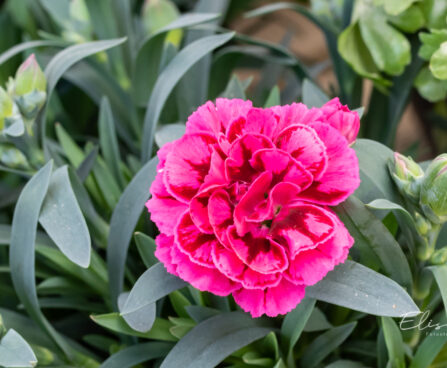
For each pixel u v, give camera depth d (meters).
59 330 0.38
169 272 0.29
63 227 0.30
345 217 0.29
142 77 0.38
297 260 0.28
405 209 0.30
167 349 0.33
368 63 0.37
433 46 0.34
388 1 0.35
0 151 0.33
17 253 0.31
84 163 0.35
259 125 0.28
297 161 0.27
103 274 0.35
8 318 0.35
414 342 0.32
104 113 0.36
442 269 0.29
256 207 0.28
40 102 0.32
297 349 0.33
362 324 0.34
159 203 0.28
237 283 0.28
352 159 0.28
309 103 0.35
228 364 0.33
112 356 0.32
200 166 0.28
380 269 0.32
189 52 0.34
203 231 0.28
